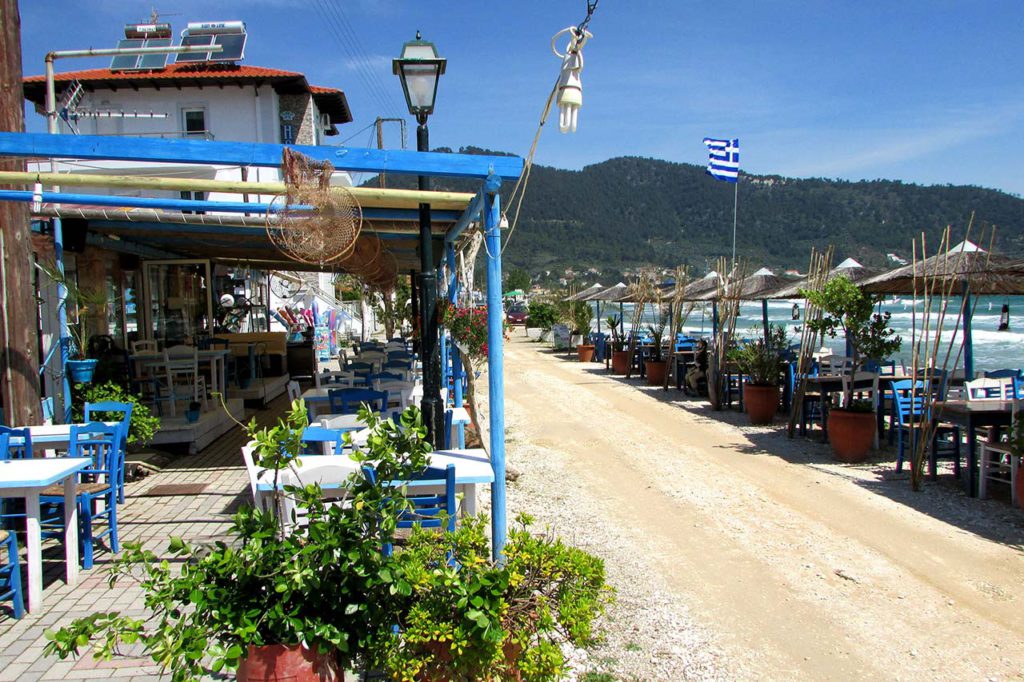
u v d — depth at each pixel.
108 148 4.03
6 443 4.96
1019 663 4.00
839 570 5.31
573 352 27.06
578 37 3.60
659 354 17.41
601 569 3.14
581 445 9.95
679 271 16.28
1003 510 6.70
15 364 6.82
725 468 8.50
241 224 8.09
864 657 4.08
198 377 10.48
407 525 3.92
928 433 7.78
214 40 22.81
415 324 12.80
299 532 2.85
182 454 8.91
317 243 4.66
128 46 22.52
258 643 2.62
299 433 2.84
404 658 2.79
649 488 7.61
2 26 6.47
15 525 5.21
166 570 2.75
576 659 4.04
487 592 2.78
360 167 4.25
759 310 65.31
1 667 3.70
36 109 23.31
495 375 4.27
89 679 3.58
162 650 2.57
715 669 3.96
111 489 5.35
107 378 8.90
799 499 7.14
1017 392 7.45
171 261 13.30
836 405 10.66
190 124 22.53
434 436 5.85
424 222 5.91
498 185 4.26
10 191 5.42
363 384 9.17
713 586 5.05
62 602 4.50
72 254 10.09
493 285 4.29
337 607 2.80
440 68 5.88
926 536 6.01
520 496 7.32
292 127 23.22
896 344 8.89
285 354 15.49
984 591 4.93
